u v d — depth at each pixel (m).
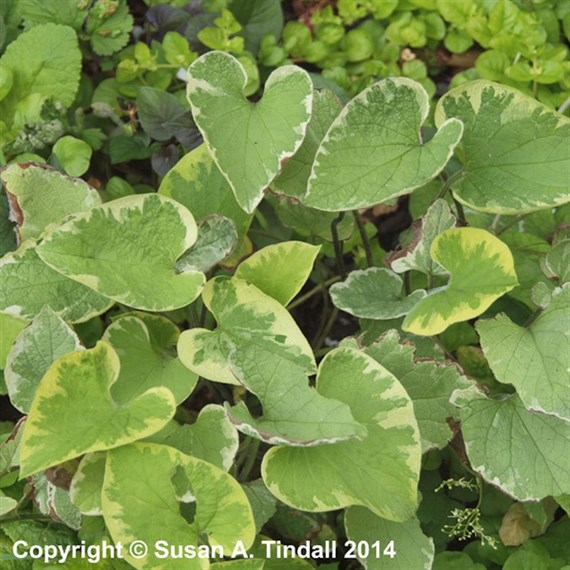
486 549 0.60
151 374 0.54
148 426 0.47
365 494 0.49
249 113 0.53
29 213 0.57
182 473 0.49
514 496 0.51
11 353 0.52
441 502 0.62
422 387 0.54
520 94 0.53
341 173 0.52
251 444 0.59
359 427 0.46
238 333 0.52
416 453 0.49
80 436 0.47
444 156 0.50
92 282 0.51
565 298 0.52
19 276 0.55
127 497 0.47
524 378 0.50
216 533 0.48
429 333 0.50
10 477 0.56
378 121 0.52
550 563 0.58
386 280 0.58
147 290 0.52
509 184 0.53
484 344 0.51
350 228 0.63
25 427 0.47
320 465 0.49
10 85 0.70
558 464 0.52
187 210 0.53
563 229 0.61
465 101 0.53
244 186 0.52
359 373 0.51
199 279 0.52
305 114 0.53
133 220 0.52
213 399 0.68
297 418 0.48
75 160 0.68
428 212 0.54
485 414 0.53
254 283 0.55
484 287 0.50
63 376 0.48
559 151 0.52
